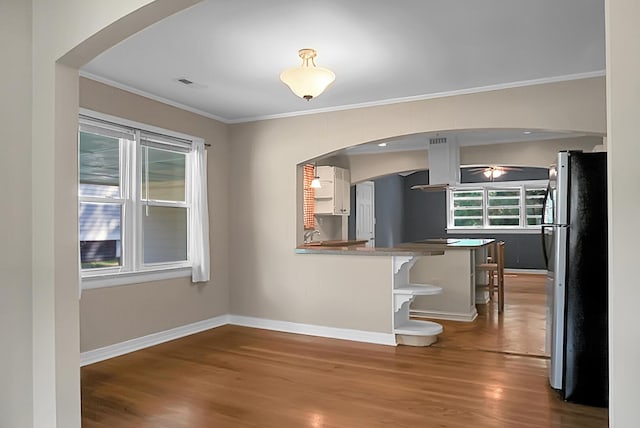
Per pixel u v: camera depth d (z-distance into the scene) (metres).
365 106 4.86
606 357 3.00
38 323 2.36
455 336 4.90
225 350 4.41
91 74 3.94
